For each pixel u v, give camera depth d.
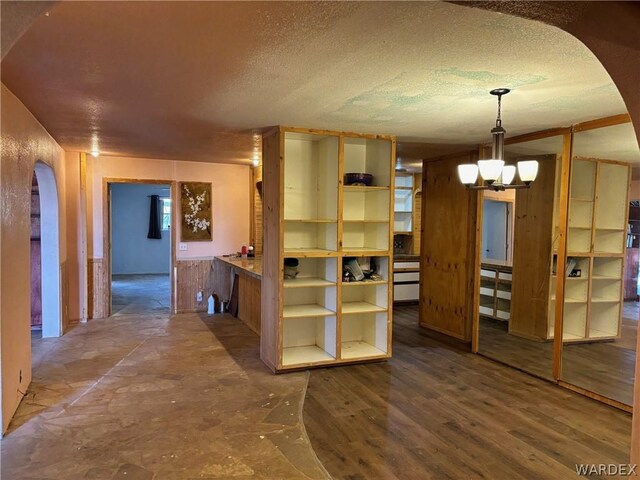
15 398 3.17
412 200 7.81
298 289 4.64
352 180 4.42
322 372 4.15
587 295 3.92
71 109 3.37
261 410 3.29
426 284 6.01
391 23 1.83
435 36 1.96
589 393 3.58
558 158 4.75
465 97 2.91
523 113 3.33
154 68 2.43
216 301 6.85
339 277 4.24
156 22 1.86
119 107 3.29
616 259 3.84
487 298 5.02
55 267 5.21
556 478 2.44
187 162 6.65
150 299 7.95
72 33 1.97
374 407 3.36
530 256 4.98
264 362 4.40
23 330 3.41
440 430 2.99
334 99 2.99
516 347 4.95
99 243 6.29
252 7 1.72
